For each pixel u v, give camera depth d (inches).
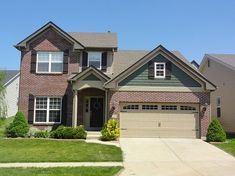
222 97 1295.5
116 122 923.4
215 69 1363.2
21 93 1056.8
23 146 803.4
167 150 780.6
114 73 1091.3
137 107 972.6
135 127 964.6
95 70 972.6
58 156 695.1
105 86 951.6
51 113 1052.5
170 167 610.2
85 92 1067.3
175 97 971.9
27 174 530.0
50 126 1045.2
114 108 957.2
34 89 1059.3
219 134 899.4
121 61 1174.3
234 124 1208.2
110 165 622.2
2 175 522.3
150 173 559.2
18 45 1064.2
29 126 1025.5
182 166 619.5
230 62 1273.4
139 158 693.9
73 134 901.8
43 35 1079.0
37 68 1068.5
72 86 995.9
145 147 812.6
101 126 1069.8
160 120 970.7
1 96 1210.0
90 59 1092.5
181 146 831.1
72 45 1074.1
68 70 1065.5
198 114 973.8
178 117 971.9
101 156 698.8
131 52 1242.6
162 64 982.4
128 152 751.7
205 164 638.5
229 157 708.7
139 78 975.0
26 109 1051.9
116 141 890.1
